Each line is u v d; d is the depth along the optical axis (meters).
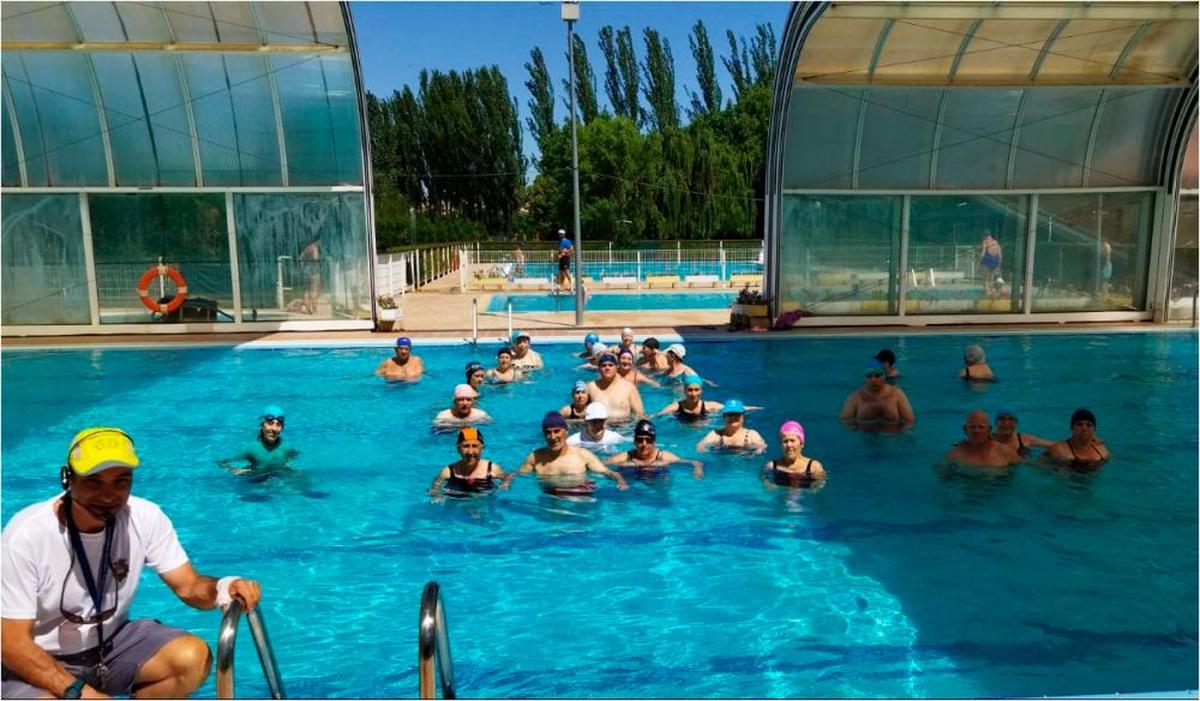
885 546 5.83
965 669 4.28
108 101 14.34
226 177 15.08
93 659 3.47
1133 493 6.84
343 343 13.99
